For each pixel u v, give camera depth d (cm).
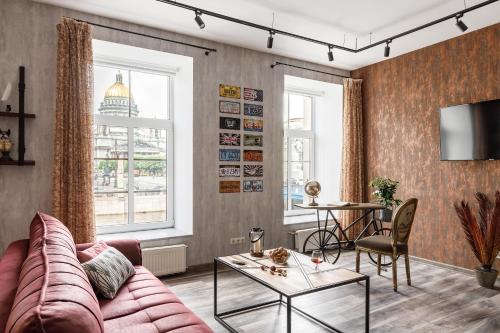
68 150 340
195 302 328
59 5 347
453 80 441
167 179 475
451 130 434
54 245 176
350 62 546
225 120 456
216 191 448
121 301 215
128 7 354
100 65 422
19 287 132
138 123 453
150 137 464
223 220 454
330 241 550
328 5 357
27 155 334
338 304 324
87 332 103
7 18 327
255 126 481
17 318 100
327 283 237
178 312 199
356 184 557
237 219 465
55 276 128
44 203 341
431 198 466
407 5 357
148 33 400
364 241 398
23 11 334
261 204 486
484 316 298
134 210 453
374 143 551
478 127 405
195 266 432
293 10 368
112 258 247
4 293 140
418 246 482
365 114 567
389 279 399
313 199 474
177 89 468
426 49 474
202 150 438
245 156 472
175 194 475
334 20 393
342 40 452
